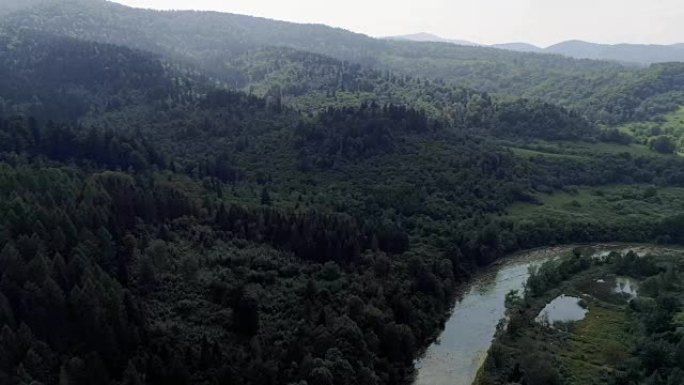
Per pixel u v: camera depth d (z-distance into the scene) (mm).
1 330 79500
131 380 81500
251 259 130125
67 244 100812
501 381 112312
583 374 111875
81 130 192875
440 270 156625
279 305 115500
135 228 124625
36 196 110875
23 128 170750
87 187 122000
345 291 125562
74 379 79375
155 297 107125
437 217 196125
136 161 180625
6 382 73750
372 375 101625
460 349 127562
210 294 112188
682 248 195000
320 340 104750
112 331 87875
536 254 189750
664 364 107875
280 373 96750
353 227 155500
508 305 150125
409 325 127875
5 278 86188
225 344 100500
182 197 145125
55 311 87250
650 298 142625
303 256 139500
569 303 148250
